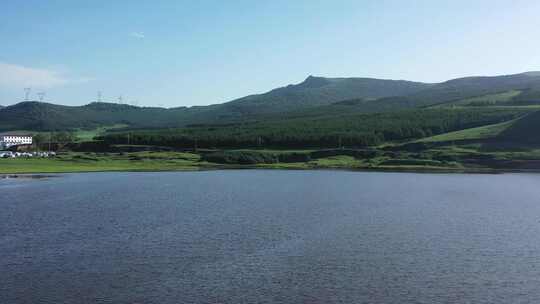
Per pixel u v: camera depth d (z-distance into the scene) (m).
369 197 118.62
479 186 145.75
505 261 59.22
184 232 74.38
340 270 55.19
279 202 108.88
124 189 133.12
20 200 107.62
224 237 71.06
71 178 164.38
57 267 55.28
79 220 83.56
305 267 56.25
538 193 127.31
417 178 174.38
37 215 88.00
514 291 48.84
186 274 53.31
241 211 95.19
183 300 45.75
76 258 59.09
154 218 86.31
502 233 75.00
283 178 175.00
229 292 47.91
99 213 91.25
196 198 115.31
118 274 53.06
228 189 136.25
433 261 59.06
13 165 199.50
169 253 61.81
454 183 155.50
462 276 53.34
